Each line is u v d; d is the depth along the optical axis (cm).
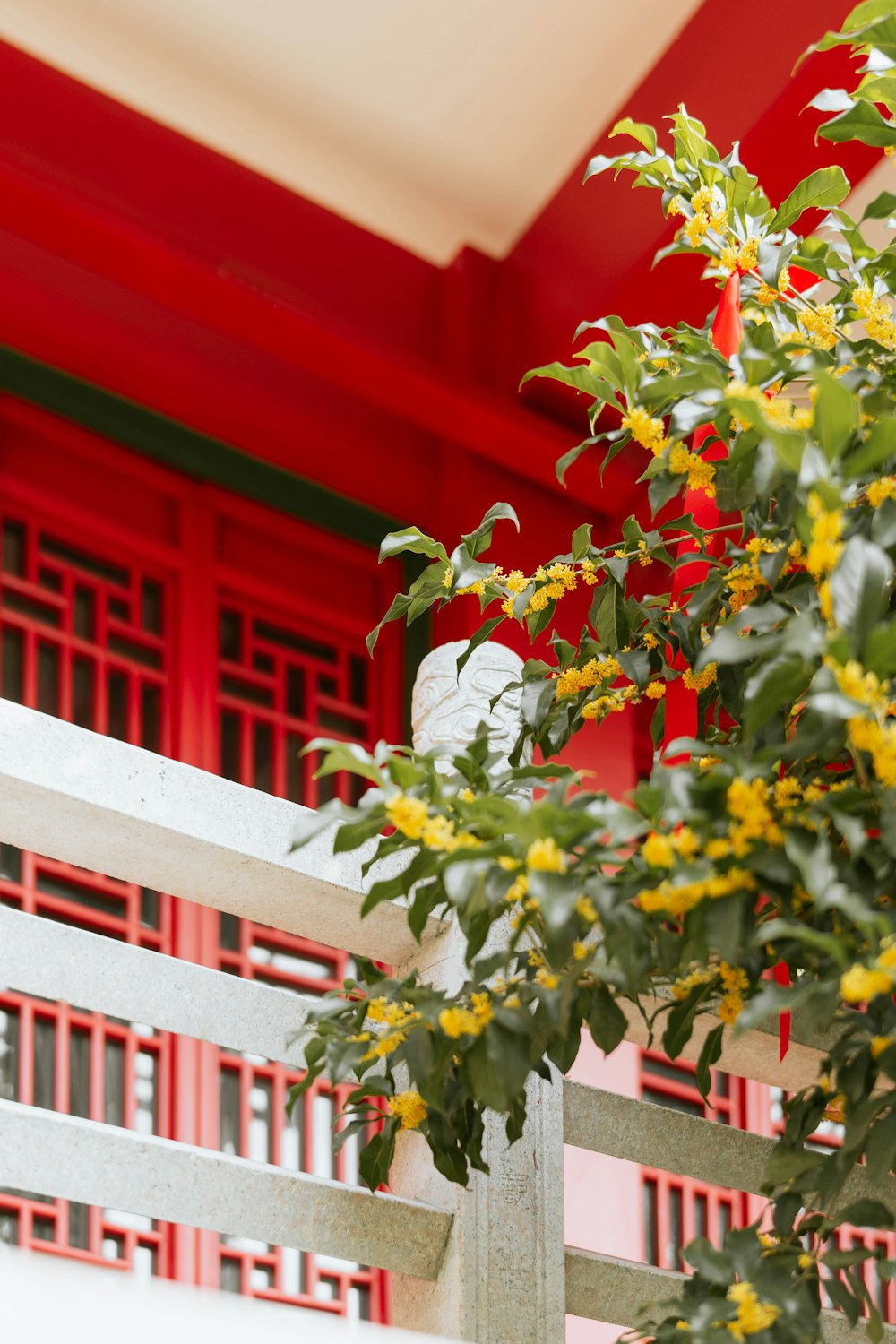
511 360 514
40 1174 172
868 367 166
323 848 199
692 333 172
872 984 119
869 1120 138
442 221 523
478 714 225
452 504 521
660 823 134
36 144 458
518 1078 146
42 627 446
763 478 139
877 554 121
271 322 479
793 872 132
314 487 513
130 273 467
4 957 188
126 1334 145
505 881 135
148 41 472
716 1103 482
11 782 183
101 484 480
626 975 134
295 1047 201
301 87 486
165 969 197
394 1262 187
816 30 418
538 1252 193
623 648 181
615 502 524
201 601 480
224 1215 179
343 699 501
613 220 488
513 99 488
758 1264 147
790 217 182
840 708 117
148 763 192
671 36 464
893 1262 143
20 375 470
